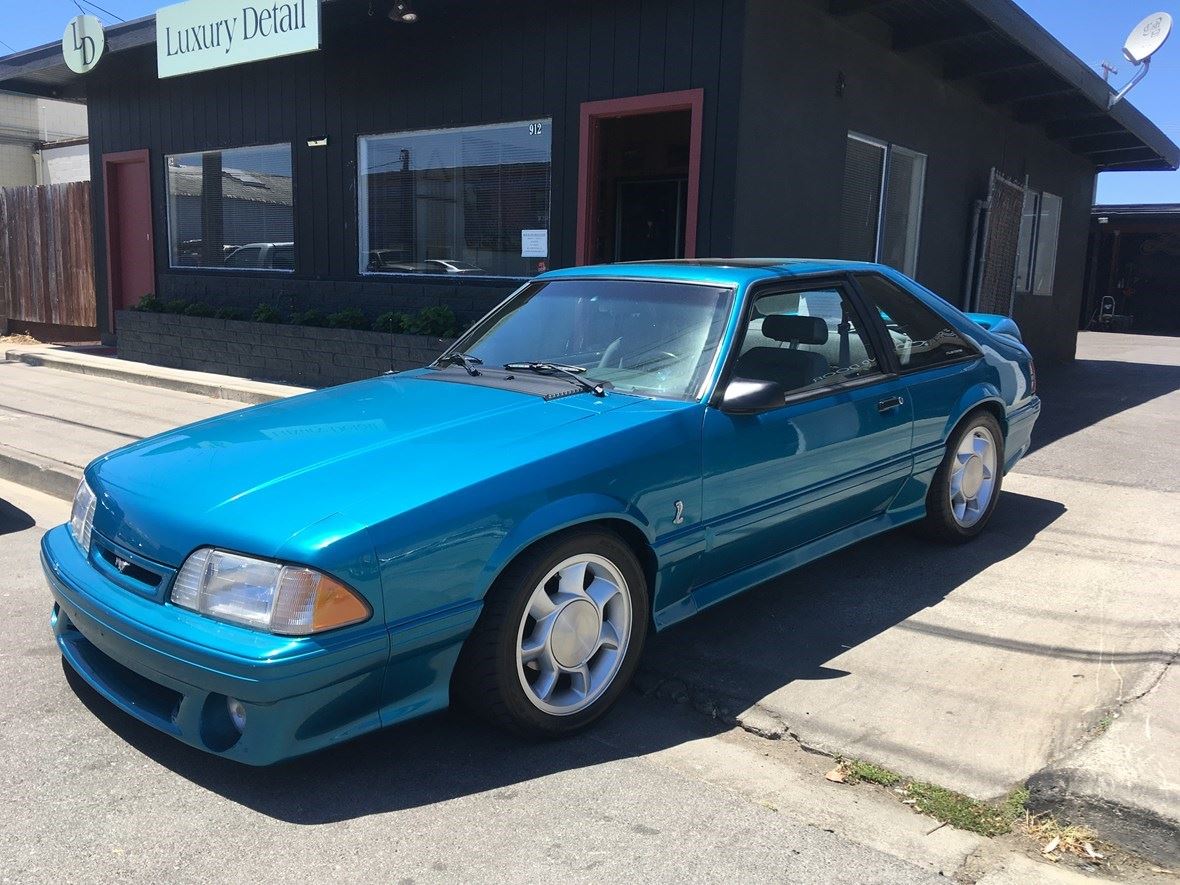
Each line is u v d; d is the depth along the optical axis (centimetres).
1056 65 991
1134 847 259
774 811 281
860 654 381
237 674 259
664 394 363
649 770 304
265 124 1114
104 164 1338
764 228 796
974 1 795
